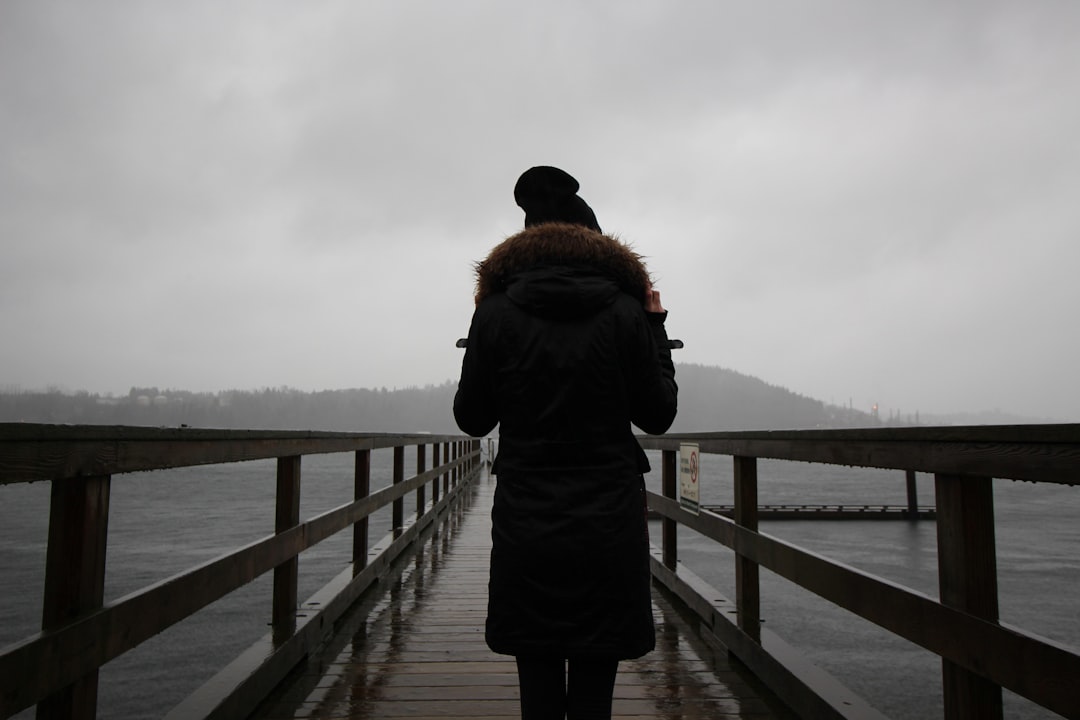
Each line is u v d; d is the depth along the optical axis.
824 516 30.67
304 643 3.07
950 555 1.57
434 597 4.47
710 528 3.52
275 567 2.92
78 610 1.49
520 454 1.49
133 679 10.45
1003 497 57.94
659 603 4.23
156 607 1.77
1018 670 1.31
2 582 18.27
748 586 3.09
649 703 2.63
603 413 1.47
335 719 2.50
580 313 1.47
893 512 30.52
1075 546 27.97
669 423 1.66
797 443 2.47
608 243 1.54
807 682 2.31
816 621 14.40
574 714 1.50
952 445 1.54
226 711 2.15
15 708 1.24
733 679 2.88
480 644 3.42
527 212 1.78
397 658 3.20
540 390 1.46
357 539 4.57
